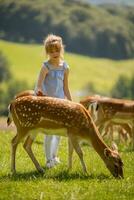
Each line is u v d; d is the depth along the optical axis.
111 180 15.52
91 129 16.12
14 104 16.38
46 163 17.72
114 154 15.94
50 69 17.62
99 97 25.39
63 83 17.91
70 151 16.66
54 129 16.22
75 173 16.34
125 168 17.66
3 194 13.93
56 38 17.50
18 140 16.34
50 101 16.23
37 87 17.58
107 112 25.27
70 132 16.09
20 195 13.87
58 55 17.53
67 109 16.11
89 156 19.69
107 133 27.42
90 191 14.22
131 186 14.84
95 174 16.28
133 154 21.16
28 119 16.17
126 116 25.41
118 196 13.98
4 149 21.42
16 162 18.19
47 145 17.69
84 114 16.17
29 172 16.52
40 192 14.13
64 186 14.66
